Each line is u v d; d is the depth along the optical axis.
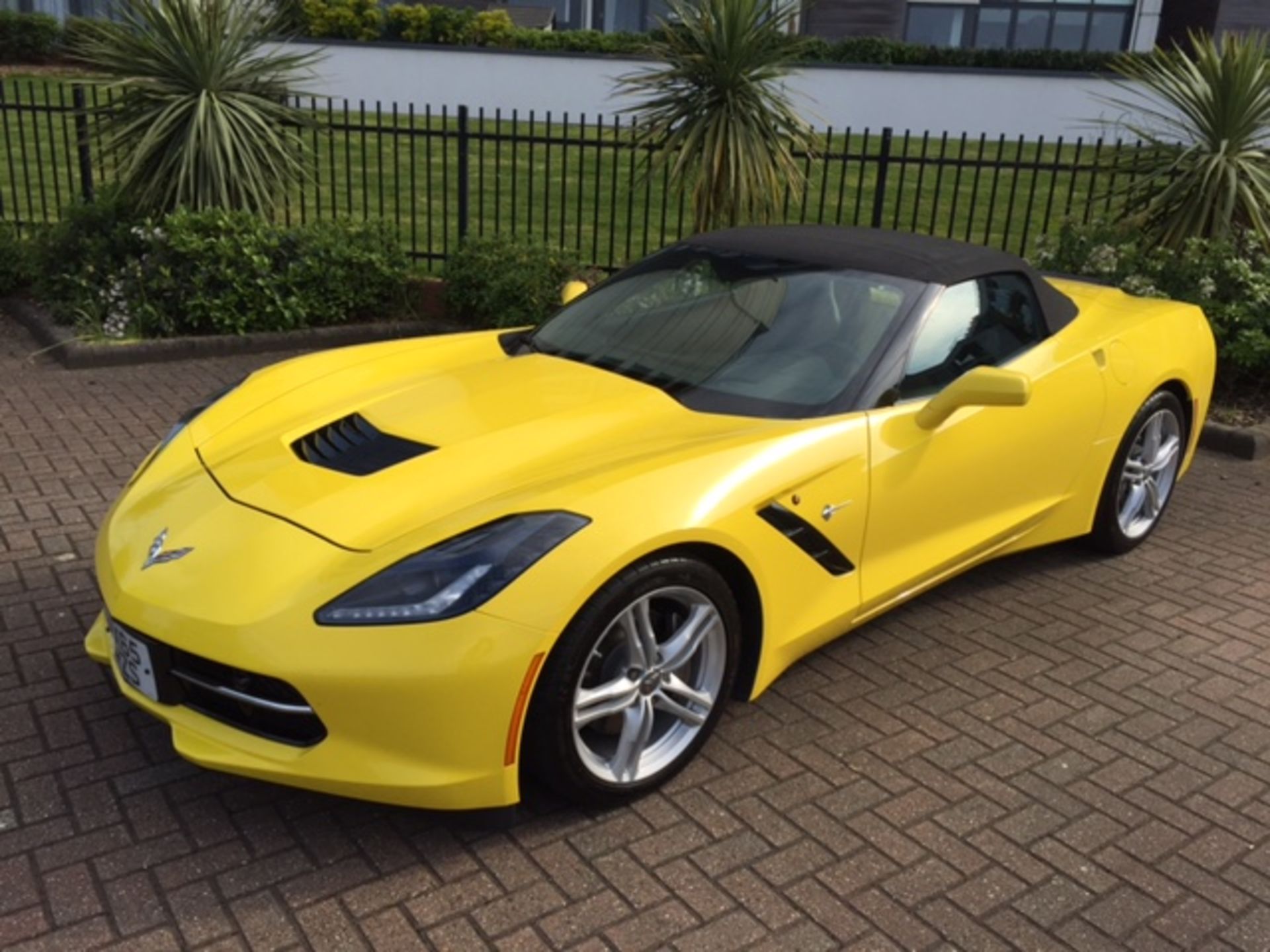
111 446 5.70
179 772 3.12
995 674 3.85
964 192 15.53
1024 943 2.62
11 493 5.04
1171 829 3.05
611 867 2.81
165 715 2.86
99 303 7.62
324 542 2.84
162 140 8.17
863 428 3.44
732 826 2.99
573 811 3.02
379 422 3.44
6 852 2.78
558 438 3.25
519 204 13.26
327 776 2.66
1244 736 3.52
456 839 2.89
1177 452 4.99
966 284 4.02
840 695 3.67
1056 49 22.34
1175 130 10.87
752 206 8.04
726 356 3.73
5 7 23.33
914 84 19.83
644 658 2.96
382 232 8.35
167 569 2.89
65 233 8.00
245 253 7.65
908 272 3.96
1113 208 9.87
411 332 8.12
